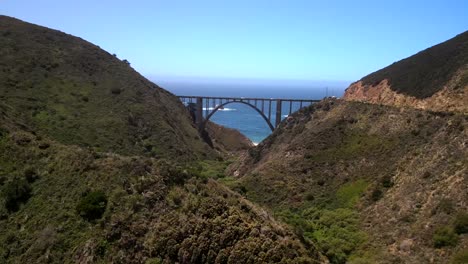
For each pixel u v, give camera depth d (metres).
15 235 27.23
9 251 26.19
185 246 24.20
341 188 53.50
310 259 24.34
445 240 34.78
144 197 27.67
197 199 27.59
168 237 24.70
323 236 42.56
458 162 43.06
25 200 29.89
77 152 33.84
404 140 54.91
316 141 63.94
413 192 44.12
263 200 55.38
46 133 58.56
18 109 61.94
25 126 43.66
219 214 26.27
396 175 49.91
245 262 23.03
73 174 31.22
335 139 62.91
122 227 25.75
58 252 25.27
